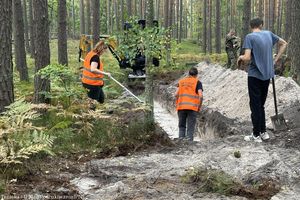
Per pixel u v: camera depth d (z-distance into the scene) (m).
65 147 6.75
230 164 5.91
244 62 7.22
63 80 8.94
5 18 7.65
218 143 7.15
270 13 41.28
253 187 5.09
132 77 17.27
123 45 8.12
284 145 6.82
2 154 5.33
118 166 5.96
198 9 56.00
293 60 14.10
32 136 6.13
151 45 7.81
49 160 6.11
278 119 7.75
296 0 14.05
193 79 9.14
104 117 7.63
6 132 5.84
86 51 23.16
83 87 9.35
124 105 10.85
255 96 7.10
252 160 6.01
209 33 41.00
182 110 9.05
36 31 9.60
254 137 7.18
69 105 8.81
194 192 4.90
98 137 7.32
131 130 7.42
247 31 17.86
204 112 11.31
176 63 23.75
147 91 7.80
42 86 9.44
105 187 5.14
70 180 5.40
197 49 47.62
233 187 4.98
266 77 7.02
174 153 6.71
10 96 7.75
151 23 7.96
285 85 9.80
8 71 7.72
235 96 11.34
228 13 55.75
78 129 7.73
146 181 5.28
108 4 49.22
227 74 14.02
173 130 11.34
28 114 6.52
